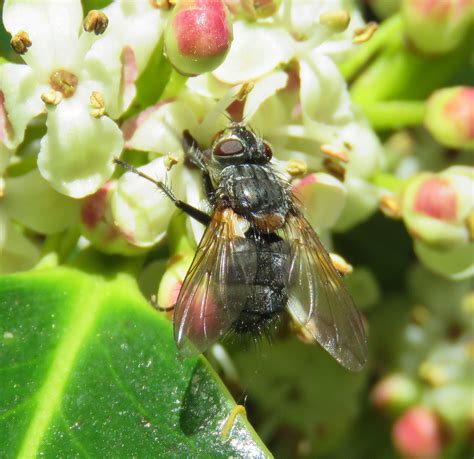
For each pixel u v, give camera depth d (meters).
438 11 0.06
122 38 0.05
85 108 0.05
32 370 0.05
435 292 0.07
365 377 0.07
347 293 0.05
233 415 0.05
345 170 0.06
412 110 0.06
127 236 0.05
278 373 0.07
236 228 0.05
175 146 0.05
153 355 0.05
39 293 0.05
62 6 0.05
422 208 0.06
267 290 0.05
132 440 0.05
